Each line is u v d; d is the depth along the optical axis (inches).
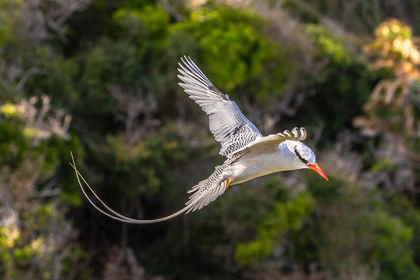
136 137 933.2
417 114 1222.9
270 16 1170.0
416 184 1231.5
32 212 731.4
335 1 1533.0
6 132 739.4
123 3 1063.0
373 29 1560.0
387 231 1033.5
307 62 1179.3
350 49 1315.2
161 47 1003.9
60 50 1024.9
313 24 1352.1
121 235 951.6
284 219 903.1
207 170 953.5
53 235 761.6
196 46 1033.5
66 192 826.2
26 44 903.7
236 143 275.1
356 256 981.2
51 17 986.1
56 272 733.9
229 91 1070.4
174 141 918.4
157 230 973.8
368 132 1202.6
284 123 1209.4
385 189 1208.8
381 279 996.6
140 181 902.4
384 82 1208.2
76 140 844.0
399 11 1647.4
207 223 923.4
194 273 938.1
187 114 1000.9
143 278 917.2
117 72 962.1
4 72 863.1
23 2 927.0
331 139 1278.3
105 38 994.7
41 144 775.7
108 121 986.1
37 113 866.1
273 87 1125.1
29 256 695.1
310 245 959.6
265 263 895.7
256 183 935.7
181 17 1106.7
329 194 986.7
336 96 1269.7
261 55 1092.5
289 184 962.7
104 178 916.0
